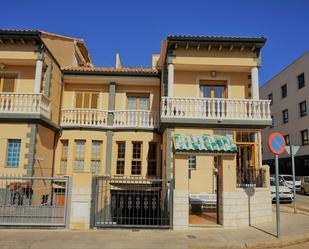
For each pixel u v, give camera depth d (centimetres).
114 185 1443
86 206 937
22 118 1355
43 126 1462
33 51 1443
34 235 839
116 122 1667
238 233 905
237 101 1438
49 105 1502
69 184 945
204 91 1648
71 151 1609
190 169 1502
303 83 3173
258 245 802
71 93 1764
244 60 1501
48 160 1532
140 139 1644
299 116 3209
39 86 1420
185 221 943
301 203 1902
